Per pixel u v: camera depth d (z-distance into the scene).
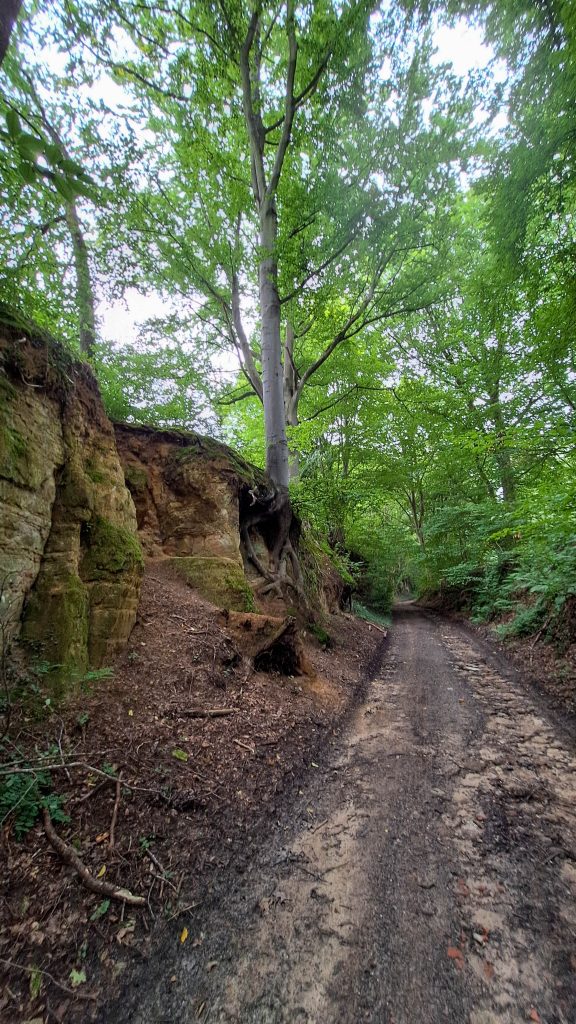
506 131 5.93
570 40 4.69
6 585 3.50
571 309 6.25
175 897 2.46
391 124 7.41
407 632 13.84
